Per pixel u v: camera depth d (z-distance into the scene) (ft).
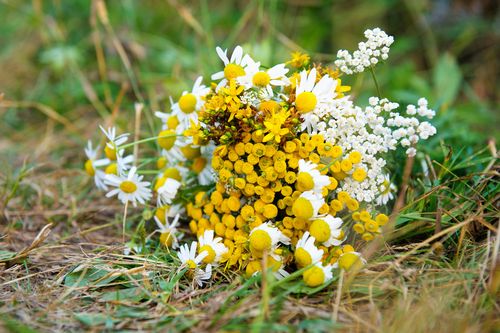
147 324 1.56
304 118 1.67
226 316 1.54
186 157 1.86
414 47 3.40
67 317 1.59
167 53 3.09
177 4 2.79
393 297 1.61
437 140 2.16
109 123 2.45
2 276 1.76
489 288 1.58
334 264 1.66
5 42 3.71
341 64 1.73
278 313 1.52
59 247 1.92
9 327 1.51
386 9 3.46
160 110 2.63
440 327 1.52
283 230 1.68
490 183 1.86
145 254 1.82
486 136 2.39
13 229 2.03
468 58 3.35
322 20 3.43
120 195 1.86
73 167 2.44
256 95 1.68
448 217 1.78
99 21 3.30
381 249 1.73
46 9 3.59
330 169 1.70
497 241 1.63
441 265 1.69
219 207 1.75
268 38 2.65
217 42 3.30
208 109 1.67
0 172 2.35
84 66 3.16
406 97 2.66
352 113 1.68
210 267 1.70
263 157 1.68
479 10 3.36
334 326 1.50
